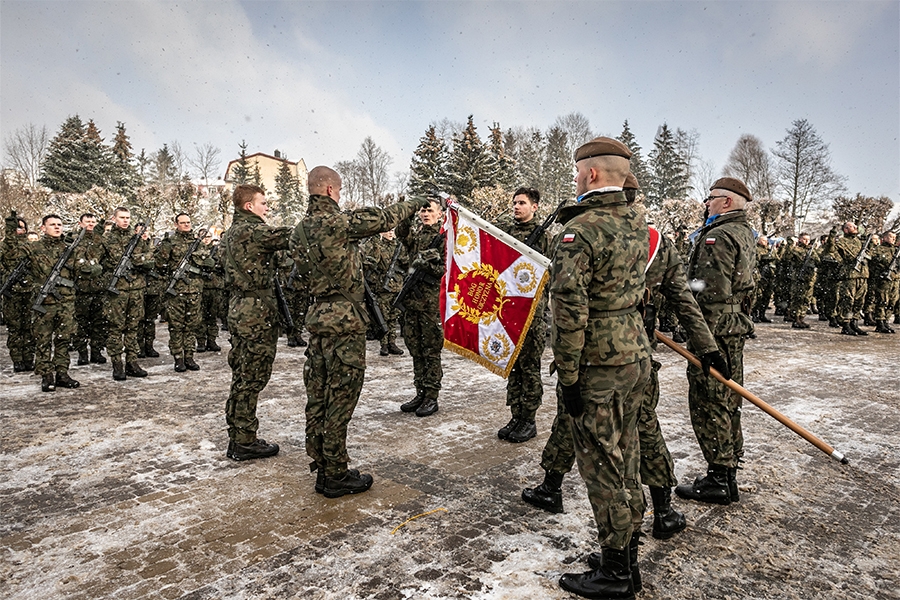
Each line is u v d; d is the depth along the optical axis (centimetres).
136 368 709
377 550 285
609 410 241
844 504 345
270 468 402
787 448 447
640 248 246
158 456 425
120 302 683
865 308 1290
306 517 323
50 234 709
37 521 318
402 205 377
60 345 634
